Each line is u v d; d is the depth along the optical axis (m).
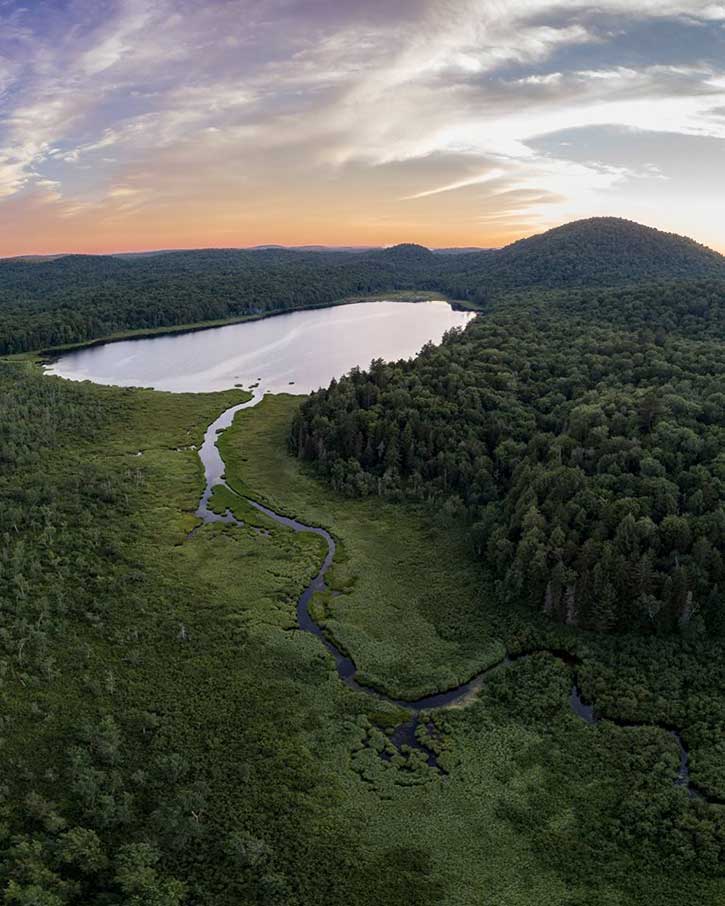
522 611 102.06
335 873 63.62
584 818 69.50
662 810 69.50
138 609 103.44
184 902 60.44
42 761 74.94
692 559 95.69
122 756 76.06
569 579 97.62
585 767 75.56
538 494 116.62
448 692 88.56
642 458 116.88
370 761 77.12
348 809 70.75
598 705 84.00
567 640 95.31
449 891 62.09
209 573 115.56
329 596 109.12
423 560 118.81
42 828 66.38
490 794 72.69
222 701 85.56
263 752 77.81
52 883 60.09
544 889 62.22
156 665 91.69
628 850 65.75
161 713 83.12
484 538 117.50
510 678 89.81
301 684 89.38
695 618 92.00
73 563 114.25
